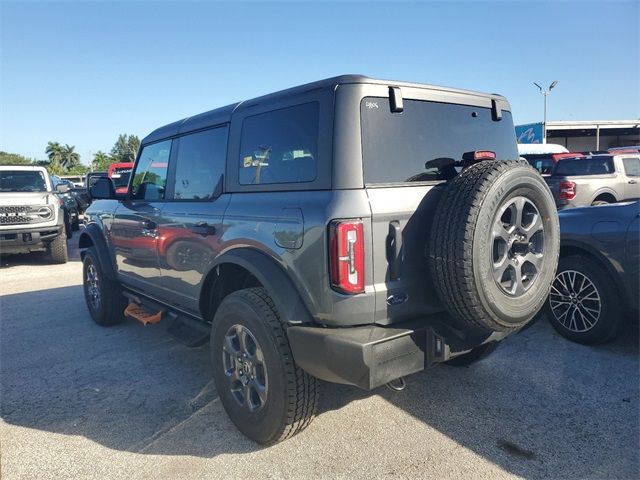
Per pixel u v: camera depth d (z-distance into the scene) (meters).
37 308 6.71
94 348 5.00
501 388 3.71
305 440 3.12
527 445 2.98
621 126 33.94
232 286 3.63
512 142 3.69
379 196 2.66
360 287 2.58
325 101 2.75
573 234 4.38
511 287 2.79
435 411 3.41
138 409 3.64
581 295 4.41
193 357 4.67
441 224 2.62
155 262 4.32
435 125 3.08
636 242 4.02
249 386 3.07
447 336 2.81
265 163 3.11
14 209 9.83
